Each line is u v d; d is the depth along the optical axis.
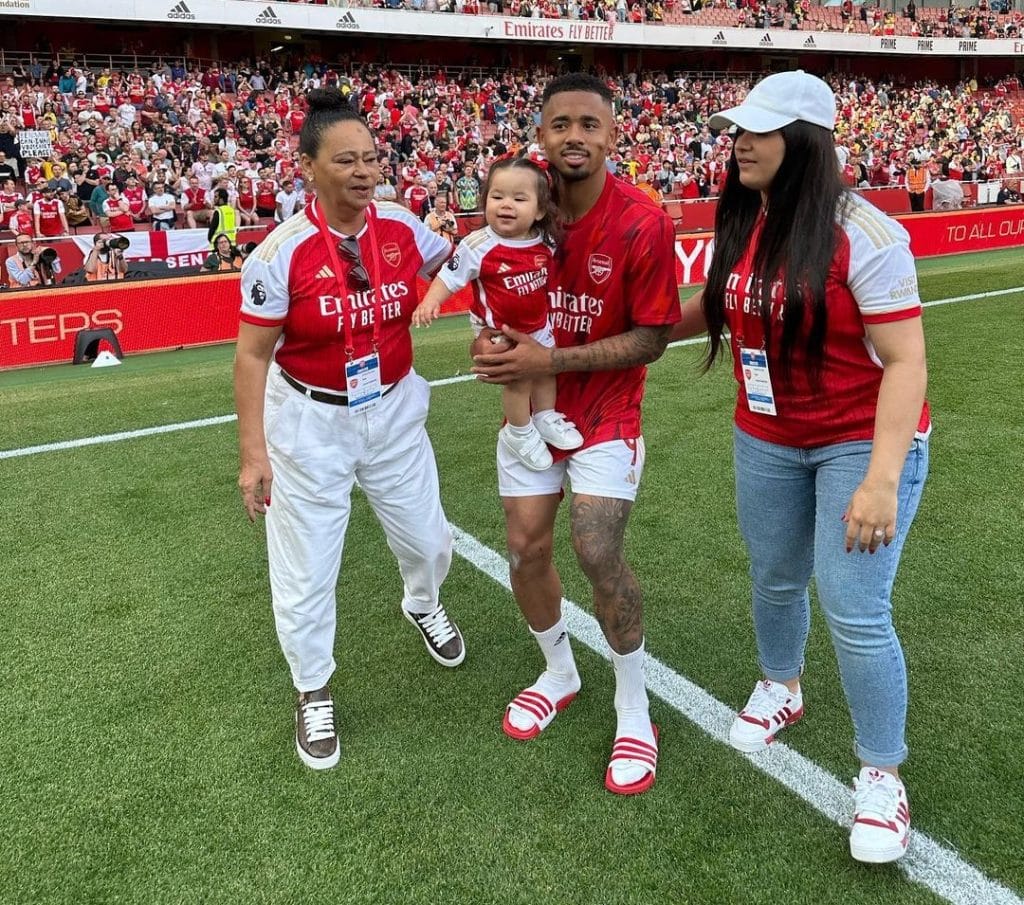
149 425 6.04
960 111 32.50
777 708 2.62
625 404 2.45
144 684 3.01
